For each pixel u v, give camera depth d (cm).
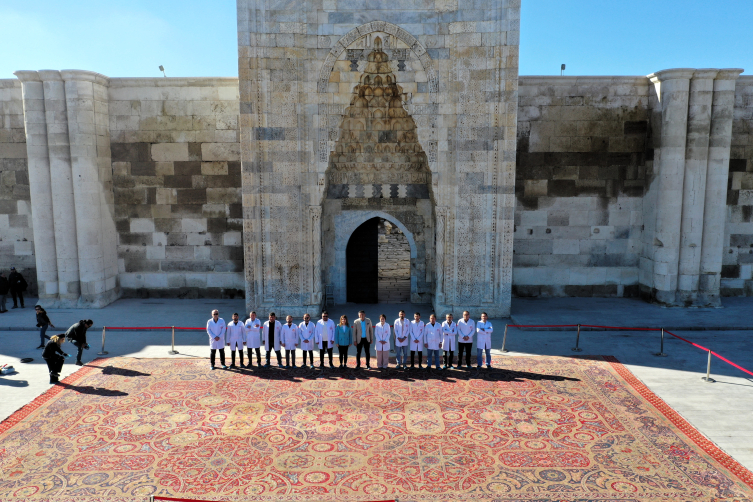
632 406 858
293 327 1045
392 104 1411
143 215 1609
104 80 1525
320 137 1341
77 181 1455
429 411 843
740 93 1574
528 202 1609
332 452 714
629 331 1293
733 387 936
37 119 1438
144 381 970
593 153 1590
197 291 1634
